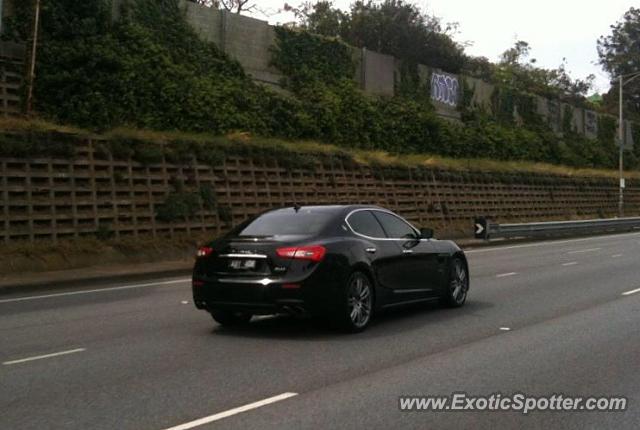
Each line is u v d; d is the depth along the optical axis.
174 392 7.19
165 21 28.69
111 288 16.41
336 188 30.67
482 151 45.62
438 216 36.16
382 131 37.88
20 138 19.64
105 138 21.97
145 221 22.08
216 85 29.38
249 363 8.45
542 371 8.12
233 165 25.97
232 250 9.97
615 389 7.41
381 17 49.09
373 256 10.62
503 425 6.26
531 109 53.00
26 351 9.30
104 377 7.84
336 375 7.86
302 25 50.00
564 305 13.17
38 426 6.13
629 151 63.94
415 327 10.84
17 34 23.22
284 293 9.62
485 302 13.55
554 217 45.94
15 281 16.20
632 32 89.69
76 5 24.62
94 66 23.92
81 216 20.27
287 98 32.50
